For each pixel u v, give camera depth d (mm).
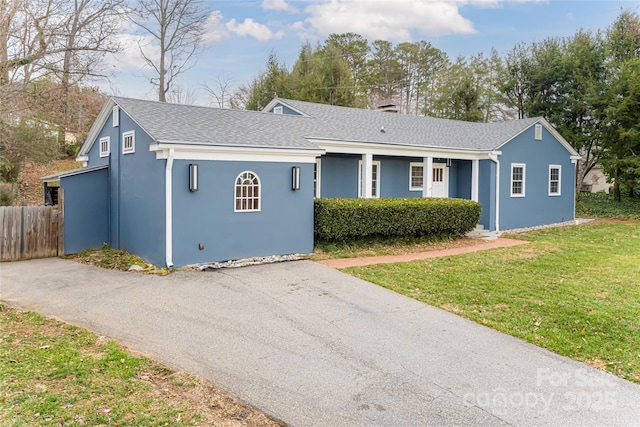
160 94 28844
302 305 6953
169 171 9039
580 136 22828
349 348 5344
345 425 3672
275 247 10539
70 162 23203
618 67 21734
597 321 6109
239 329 5895
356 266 9609
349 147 12836
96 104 20391
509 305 6898
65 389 3982
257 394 4145
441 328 6047
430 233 13344
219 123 10977
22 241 11250
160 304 6934
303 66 31219
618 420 3861
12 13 13375
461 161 17125
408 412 3918
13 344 5086
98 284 8242
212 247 9664
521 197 16469
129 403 3809
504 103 27047
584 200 23422
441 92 31703
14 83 14477
